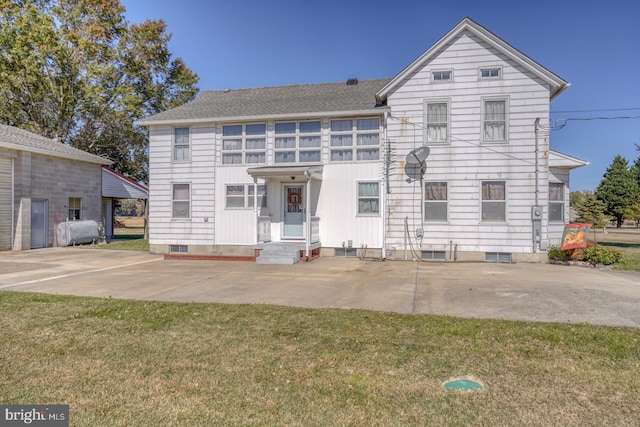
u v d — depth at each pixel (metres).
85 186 20.44
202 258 13.48
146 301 6.84
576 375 3.67
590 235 29.36
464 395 3.31
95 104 24.53
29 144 17.00
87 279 9.30
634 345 4.41
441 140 12.65
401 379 3.62
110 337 4.80
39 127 24.38
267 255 12.39
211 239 14.48
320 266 11.41
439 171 12.62
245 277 9.58
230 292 7.74
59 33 23.59
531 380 3.58
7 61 22.58
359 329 5.09
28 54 22.72
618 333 4.83
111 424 2.92
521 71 12.14
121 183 22.75
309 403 3.20
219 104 15.66
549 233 12.57
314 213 13.55
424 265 11.54
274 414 3.04
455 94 12.53
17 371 3.82
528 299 6.89
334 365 3.94
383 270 10.57
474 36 12.43
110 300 6.86
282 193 13.80
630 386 3.45
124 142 27.53
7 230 16.33
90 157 20.23
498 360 4.03
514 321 5.45
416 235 12.74
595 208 33.88
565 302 6.64
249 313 5.92
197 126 14.66
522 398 3.26
